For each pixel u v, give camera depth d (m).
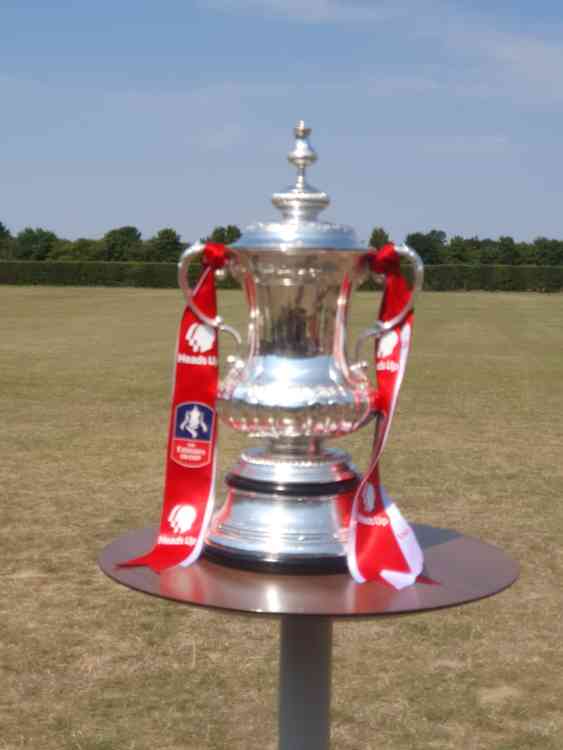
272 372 2.89
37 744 4.94
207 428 2.97
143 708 5.33
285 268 2.82
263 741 5.00
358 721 5.23
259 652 6.05
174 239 78.94
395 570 2.75
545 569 7.55
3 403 15.37
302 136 2.97
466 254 80.88
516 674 5.79
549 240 80.31
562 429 13.70
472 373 20.12
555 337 29.53
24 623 6.39
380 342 2.95
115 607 6.69
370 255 2.90
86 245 80.31
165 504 2.98
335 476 2.91
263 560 2.76
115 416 14.28
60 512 8.98
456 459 11.52
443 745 5.01
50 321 33.72
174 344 25.39
